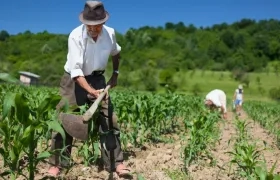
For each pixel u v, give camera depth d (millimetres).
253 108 22391
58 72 63438
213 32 136375
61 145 4887
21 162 5238
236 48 121438
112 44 4977
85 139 4805
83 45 4734
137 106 7121
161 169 5680
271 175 3295
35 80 56688
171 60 98250
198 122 6164
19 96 3467
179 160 6301
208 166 6160
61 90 5039
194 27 149500
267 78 94062
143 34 119812
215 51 117750
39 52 92312
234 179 5348
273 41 121562
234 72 86688
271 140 9945
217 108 14062
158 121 8586
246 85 80125
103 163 5457
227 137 10031
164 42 120250
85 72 4961
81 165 5504
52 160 4863
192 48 120000
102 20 4566
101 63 4938
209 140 7910
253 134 11305
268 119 14797
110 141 4988
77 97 4988
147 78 63031
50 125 3617
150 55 103062
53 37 104375
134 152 6777
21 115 3543
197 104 14961
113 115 5031
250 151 4785
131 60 92312
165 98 10609
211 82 83375
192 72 88000
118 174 5008
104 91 4656
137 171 5438
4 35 121062
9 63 74250
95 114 4832
